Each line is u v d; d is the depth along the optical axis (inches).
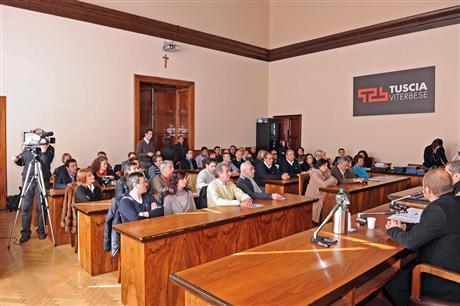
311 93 392.5
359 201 179.5
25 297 116.8
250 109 410.6
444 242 73.7
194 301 62.2
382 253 76.1
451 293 71.7
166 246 97.7
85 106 283.4
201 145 363.9
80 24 279.1
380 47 339.0
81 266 141.7
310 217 148.4
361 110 353.4
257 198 147.1
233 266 69.3
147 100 341.4
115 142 300.8
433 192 82.0
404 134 325.1
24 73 254.7
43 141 181.3
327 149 380.8
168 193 129.2
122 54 303.4
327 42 374.6
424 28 310.8
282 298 55.9
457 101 294.2
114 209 123.6
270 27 425.4
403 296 84.6
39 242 177.3
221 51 379.6
